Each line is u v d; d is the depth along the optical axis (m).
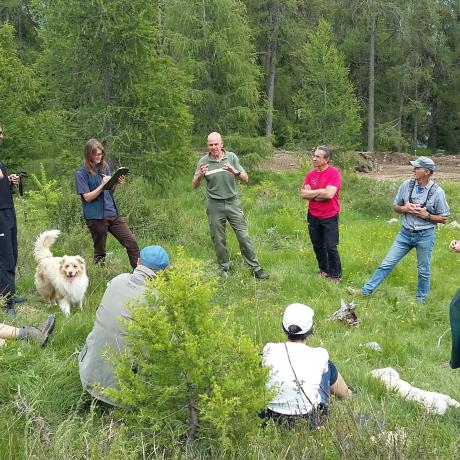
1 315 5.77
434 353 6.36
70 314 6.28
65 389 4.34
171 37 21.06
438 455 3.51
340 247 11.17
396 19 33.72
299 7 33.91
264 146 20.31
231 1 20.92
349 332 6.69
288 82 36.47
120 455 3.28
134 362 3.70
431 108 43.16
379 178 23.95
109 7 13.50
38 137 18.95
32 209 9.90
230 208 8.38
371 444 3.43
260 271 8.61
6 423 3.78
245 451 3.48
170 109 14.88
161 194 15.51
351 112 23.39
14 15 29.53
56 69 14.58
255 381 3.65
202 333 3.58
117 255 9.09
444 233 13.19
